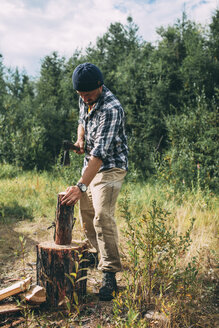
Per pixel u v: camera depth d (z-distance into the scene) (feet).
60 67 44.24
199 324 7.32
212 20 35.22
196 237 12.17
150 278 8.23
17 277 9.77
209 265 10.13
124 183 26.18
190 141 27.99
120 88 37.68
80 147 9.74
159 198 18.75
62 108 39.81
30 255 11.53
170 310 7.27
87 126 8.75
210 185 23.18
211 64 33.06
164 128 32.53
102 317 7.65
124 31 50.21
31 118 38.58
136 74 36.50
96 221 8.44
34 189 21.12
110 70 42.80
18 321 7.36
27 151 33.53
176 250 8.54
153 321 7.25
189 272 8.22
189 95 32.91
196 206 17.26
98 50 45.24
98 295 8.71
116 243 8.50
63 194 8.11
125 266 10.46
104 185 8.37
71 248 7.87
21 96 50.75
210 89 32.86
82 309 7.97
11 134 33.94
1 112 38.32
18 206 17.97
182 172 23.97
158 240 8.49
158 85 33.91
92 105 8.43
